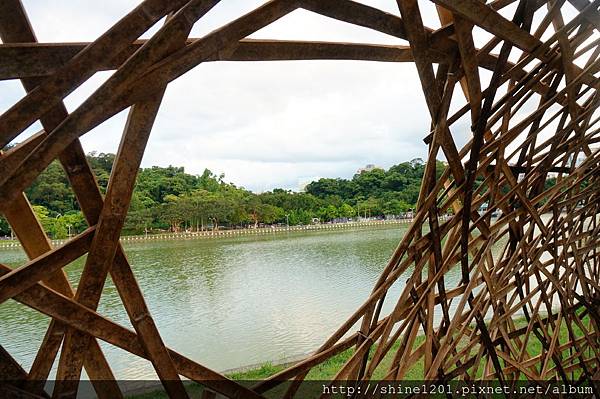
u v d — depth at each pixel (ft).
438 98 5.85
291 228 220.23
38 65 3.84
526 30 6.04
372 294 6.51
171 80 4.17
